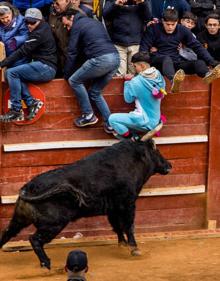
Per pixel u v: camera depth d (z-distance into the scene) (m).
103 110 23.53
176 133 24.53
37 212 21.19
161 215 24.97
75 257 13.93
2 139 23.55
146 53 23.02
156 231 25.00
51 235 21.36
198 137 24.62
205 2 26.33
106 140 24.05
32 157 23.83
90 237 24.27
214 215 25.16
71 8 22.55
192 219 25.16
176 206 25.02
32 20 22.42
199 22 26.00
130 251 22.81
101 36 22.62
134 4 24.14
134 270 21.33
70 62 22.62
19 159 23.77
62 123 23.75
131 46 24.23
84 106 23.38
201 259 22.58
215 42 25.28
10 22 23.00
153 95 22.95
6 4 22.92
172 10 23.64
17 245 23.56
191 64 23.92
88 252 23.34
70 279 13.66
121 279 20.31
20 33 23.09
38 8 24.75
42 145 23.72
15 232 21.92
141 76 22.94
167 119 24.38
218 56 25.39
